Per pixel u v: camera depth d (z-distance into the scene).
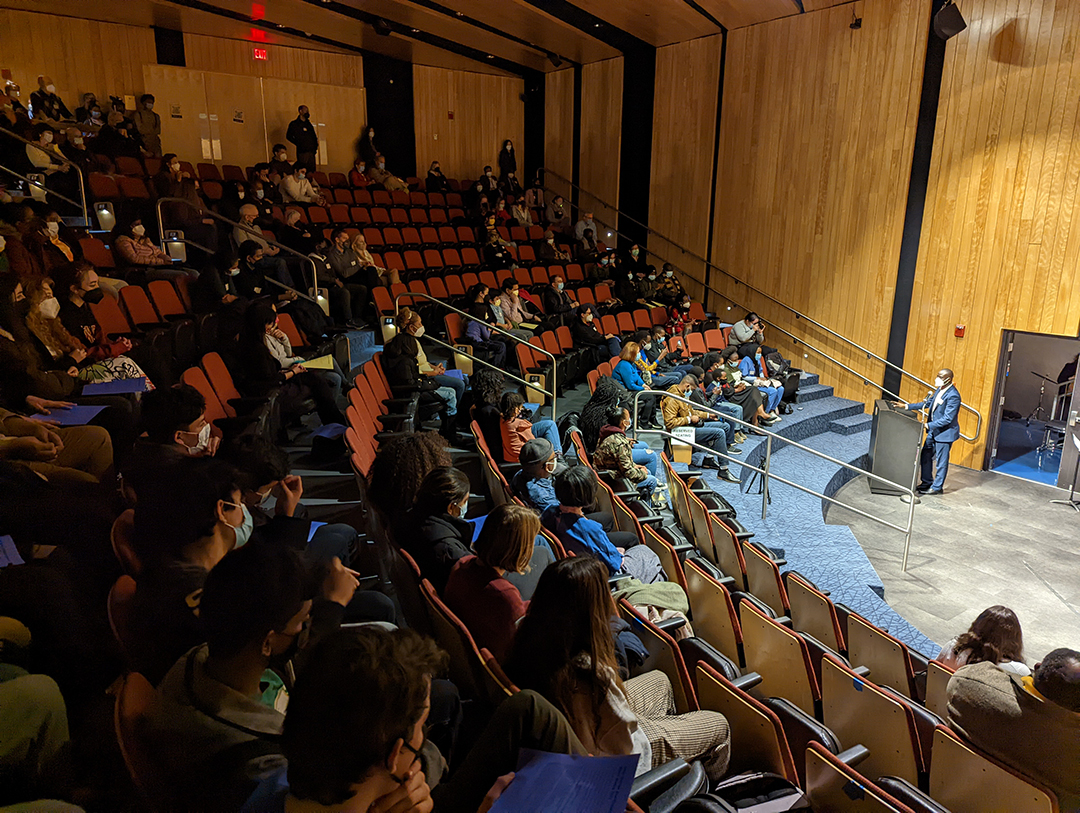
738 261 10.96
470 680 2.12
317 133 12.34
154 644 1.68
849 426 9.33
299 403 4.73
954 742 2.28
